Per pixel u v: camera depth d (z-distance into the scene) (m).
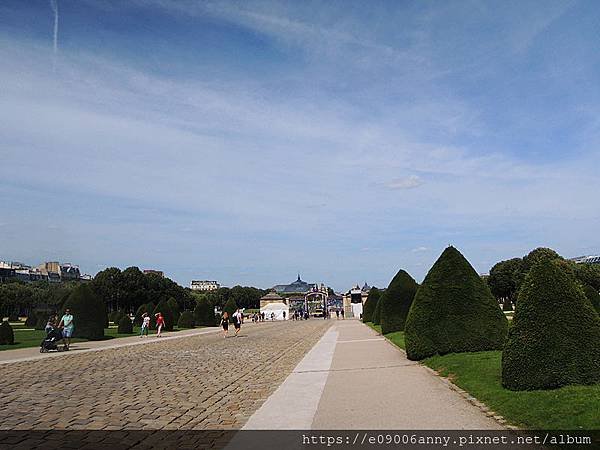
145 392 13.09
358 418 9.58
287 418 9.88
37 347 28.80
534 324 10.28
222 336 38.97
